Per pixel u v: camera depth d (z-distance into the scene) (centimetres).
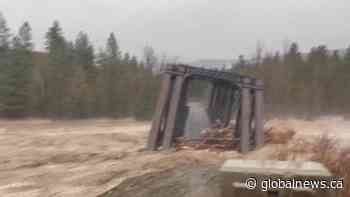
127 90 9050
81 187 1342
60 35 9481
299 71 9794
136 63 11719
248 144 2019
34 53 9225
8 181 1519
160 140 2188
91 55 10619
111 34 10494
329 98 8950
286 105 8944
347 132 2903
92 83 8756
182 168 984
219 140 2100
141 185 906
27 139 3033
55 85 7594
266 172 319
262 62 10644
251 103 2348
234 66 11462
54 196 1242
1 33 7681
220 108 2892
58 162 1955
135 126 5275
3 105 6650
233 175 323
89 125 5612
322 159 743
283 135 2039
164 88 2150
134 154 2005
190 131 2645
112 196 921
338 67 9406
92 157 2059
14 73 6912
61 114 7475
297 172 317
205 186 770
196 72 2145
